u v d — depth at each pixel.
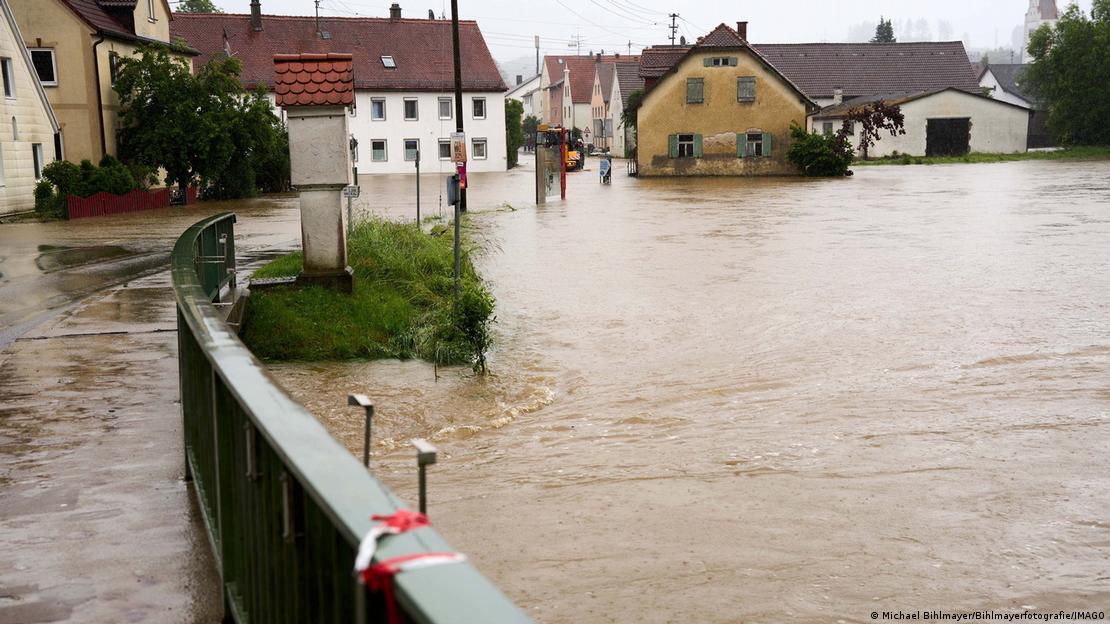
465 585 1.45
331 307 11.68
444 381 10.10
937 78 82.56
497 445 7.88
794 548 5.63
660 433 8.12
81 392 7.59
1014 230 23.08
